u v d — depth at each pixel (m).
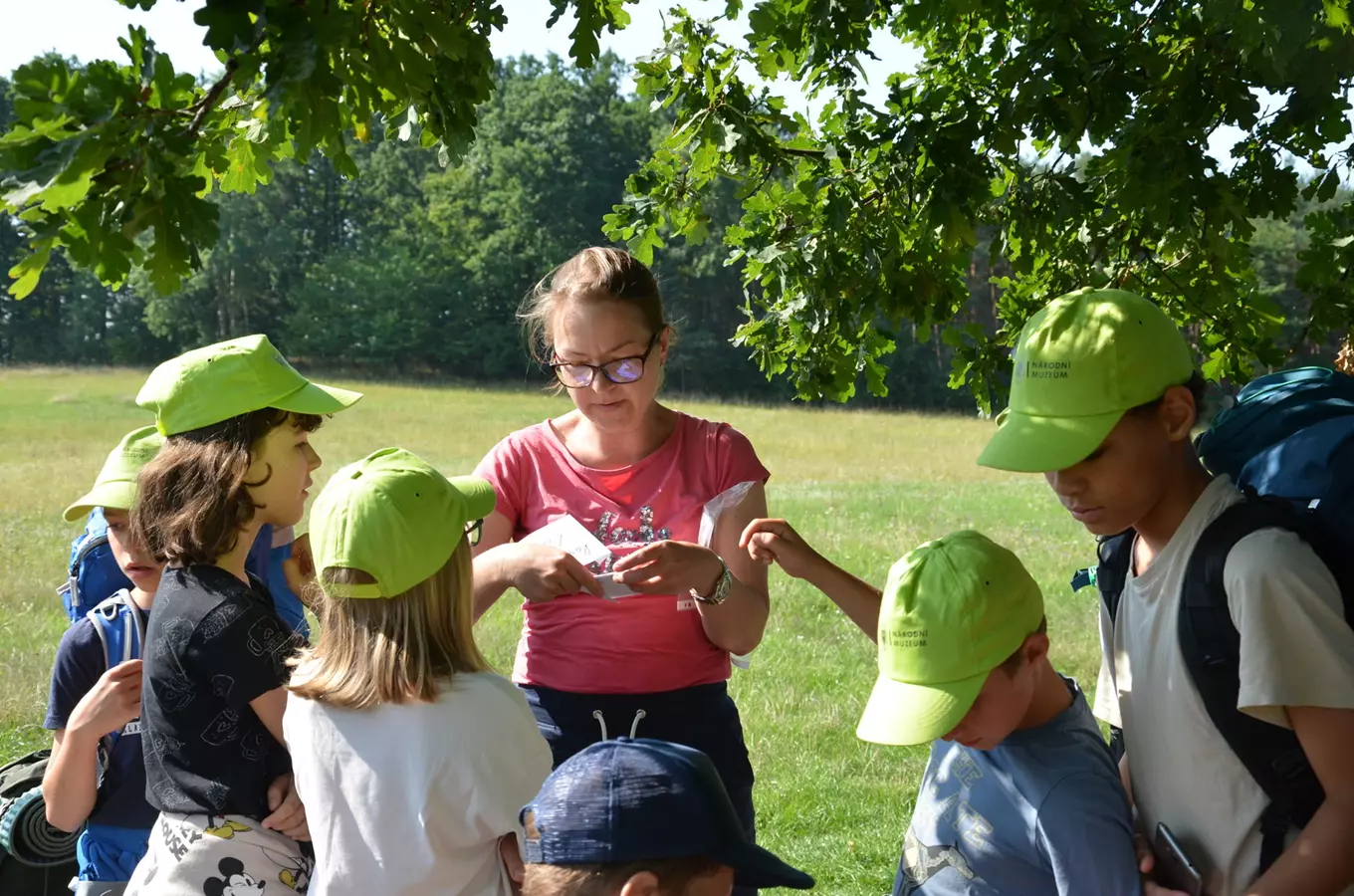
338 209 90.31
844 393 4.73
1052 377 2.31
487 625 9.87
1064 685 2.56
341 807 2.38
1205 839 2.23
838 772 6.67
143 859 2.64
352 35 2.33
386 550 2.42
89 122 2.01
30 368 62.62
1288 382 2.43
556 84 83.69
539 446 3.21
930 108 4.02
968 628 2.32
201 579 2.64
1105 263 4.57
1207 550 2.20
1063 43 3.50
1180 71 3.68
